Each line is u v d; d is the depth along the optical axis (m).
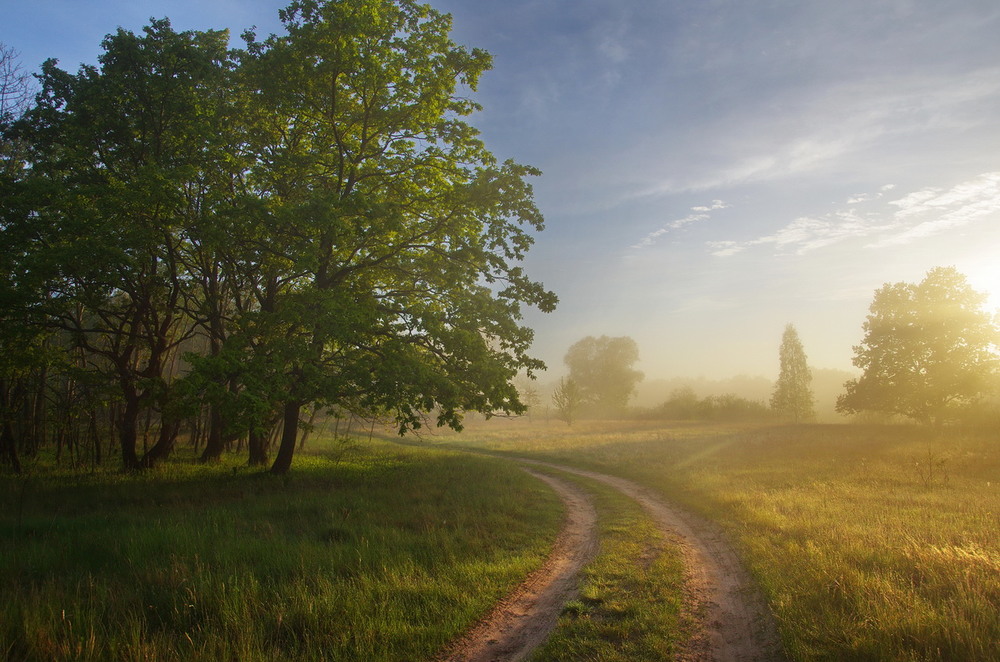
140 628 5.40
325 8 15.75
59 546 8.34
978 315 39.66
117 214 14.45
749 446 29.72
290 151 17.89
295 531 10.09
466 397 17.03
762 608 6.68
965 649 4.72
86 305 16.02
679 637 5.85
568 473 22.00
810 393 59.88
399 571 7.54
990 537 9.00
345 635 5.50
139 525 9.98
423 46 17.92
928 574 6.89
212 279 19.00
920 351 41.59
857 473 18.41
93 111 16.39
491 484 16.59
